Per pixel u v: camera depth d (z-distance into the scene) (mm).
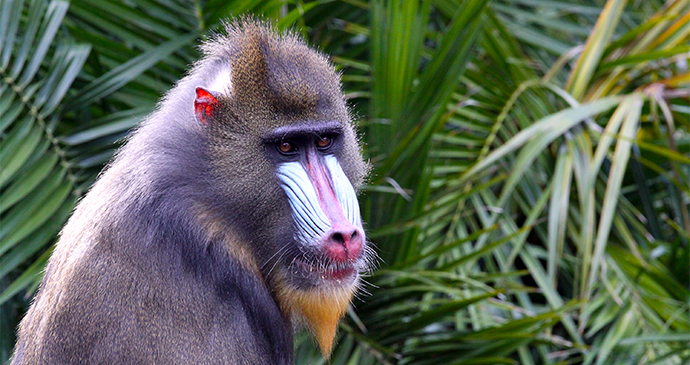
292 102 6902
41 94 10133
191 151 6879
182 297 6645
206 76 7395
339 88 7410
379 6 10500
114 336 6445
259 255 7074
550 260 11125
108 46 10820
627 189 13641
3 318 10328
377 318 10258
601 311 11555
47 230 9906
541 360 12164
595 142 12859
